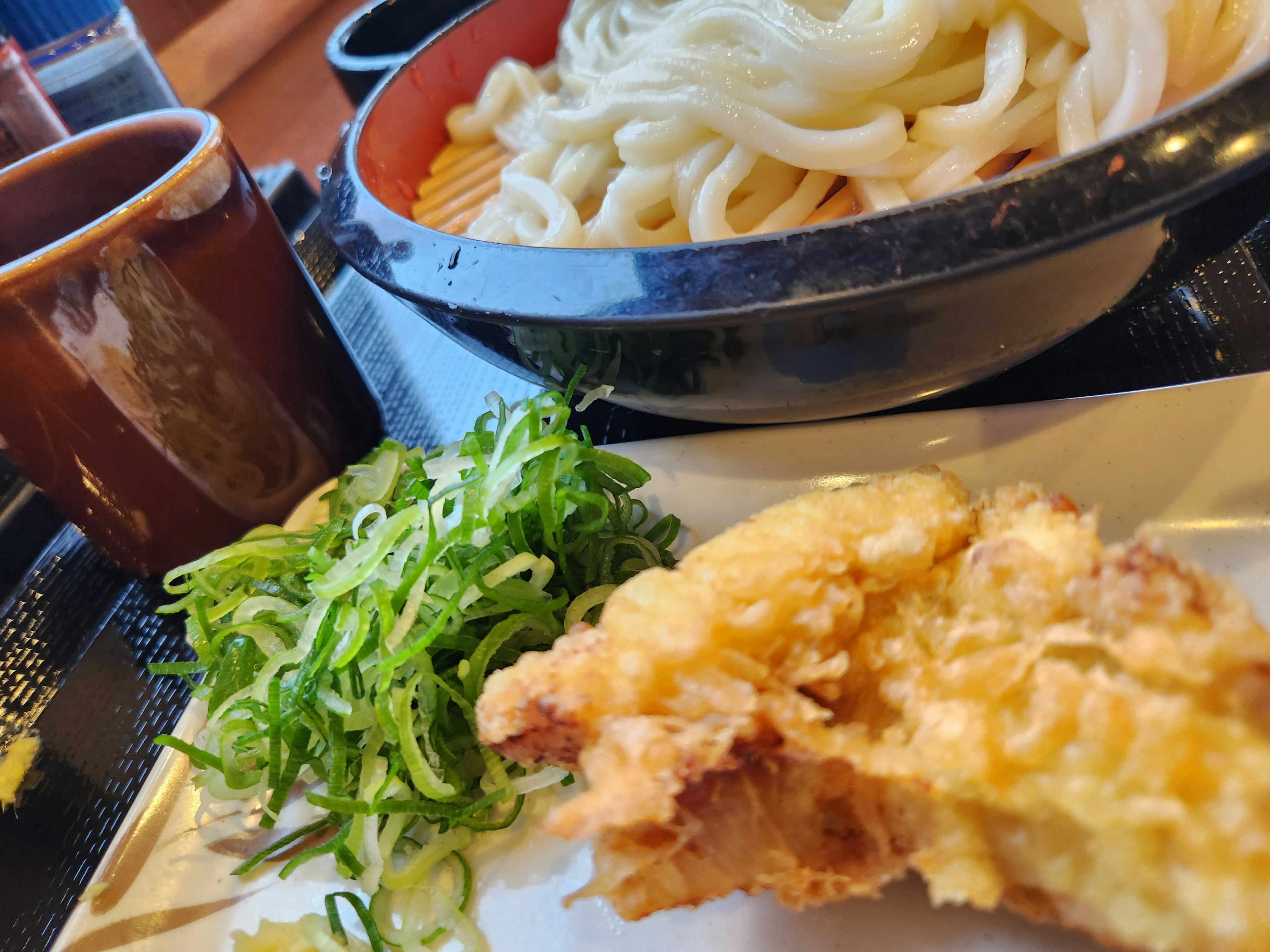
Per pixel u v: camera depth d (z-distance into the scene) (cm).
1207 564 14
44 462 18
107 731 18
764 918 13
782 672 12
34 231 20
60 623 21
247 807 16
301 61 47
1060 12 16
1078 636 11
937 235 12
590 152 20
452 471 17
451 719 16
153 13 45
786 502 14
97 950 14
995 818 11
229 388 18
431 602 16
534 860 14
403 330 26
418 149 25
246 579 18
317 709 16
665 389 15
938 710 11
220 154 18
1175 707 10
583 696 12
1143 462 15
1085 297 14
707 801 12
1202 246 14
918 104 17
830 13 17
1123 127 15
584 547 17
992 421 16
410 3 30
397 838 15
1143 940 10
